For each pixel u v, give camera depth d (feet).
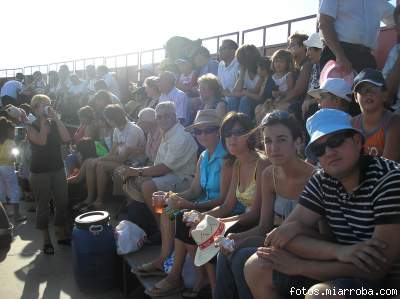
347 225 6.88
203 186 13.24
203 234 9.96
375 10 12.19
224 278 8.85
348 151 6.50
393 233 6.13
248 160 10.77
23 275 15.64
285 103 14.80
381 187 6.31
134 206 15.67
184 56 23.66
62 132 17.06
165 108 15.44
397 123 9.06
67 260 16.99
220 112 16.66
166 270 12.32
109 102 23.00
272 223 9.53
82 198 20.76
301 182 8.75
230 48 19.27
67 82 40.34
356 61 12.09
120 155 19.40
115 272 14.67
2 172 21.40
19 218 22.12
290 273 7.16
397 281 6.49
